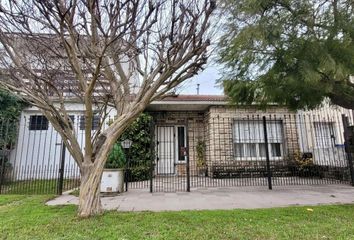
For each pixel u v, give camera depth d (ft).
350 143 27.27
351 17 15.03
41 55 14.78
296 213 14.39
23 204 17.33
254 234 10.91
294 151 35.24
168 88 14.67
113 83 15.90
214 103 34.14
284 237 10.52
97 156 14.26
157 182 29.84
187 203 17.76
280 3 15.62
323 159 32.55
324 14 15.53
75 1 11.49
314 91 17.51
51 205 17.01
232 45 17.20
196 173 36.17
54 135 33.40
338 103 18.84
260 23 15.66
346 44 14.80
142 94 15.01
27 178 31.22
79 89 16.93
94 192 14.02
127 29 12.51
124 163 24.40
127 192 22.80
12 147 30.73
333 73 14.64
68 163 31.91
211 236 10.69
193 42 13.58
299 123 36.09
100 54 12.47
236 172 33.24
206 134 36.78
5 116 29.09
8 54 13.33
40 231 11.27
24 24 12.62
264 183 28.04
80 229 11.49
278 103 20.67
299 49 15.30
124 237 10.50
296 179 30.83
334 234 10.80
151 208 16.21
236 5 15.93
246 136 35.09
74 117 31.83
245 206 16.69
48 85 14.12
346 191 22.21
